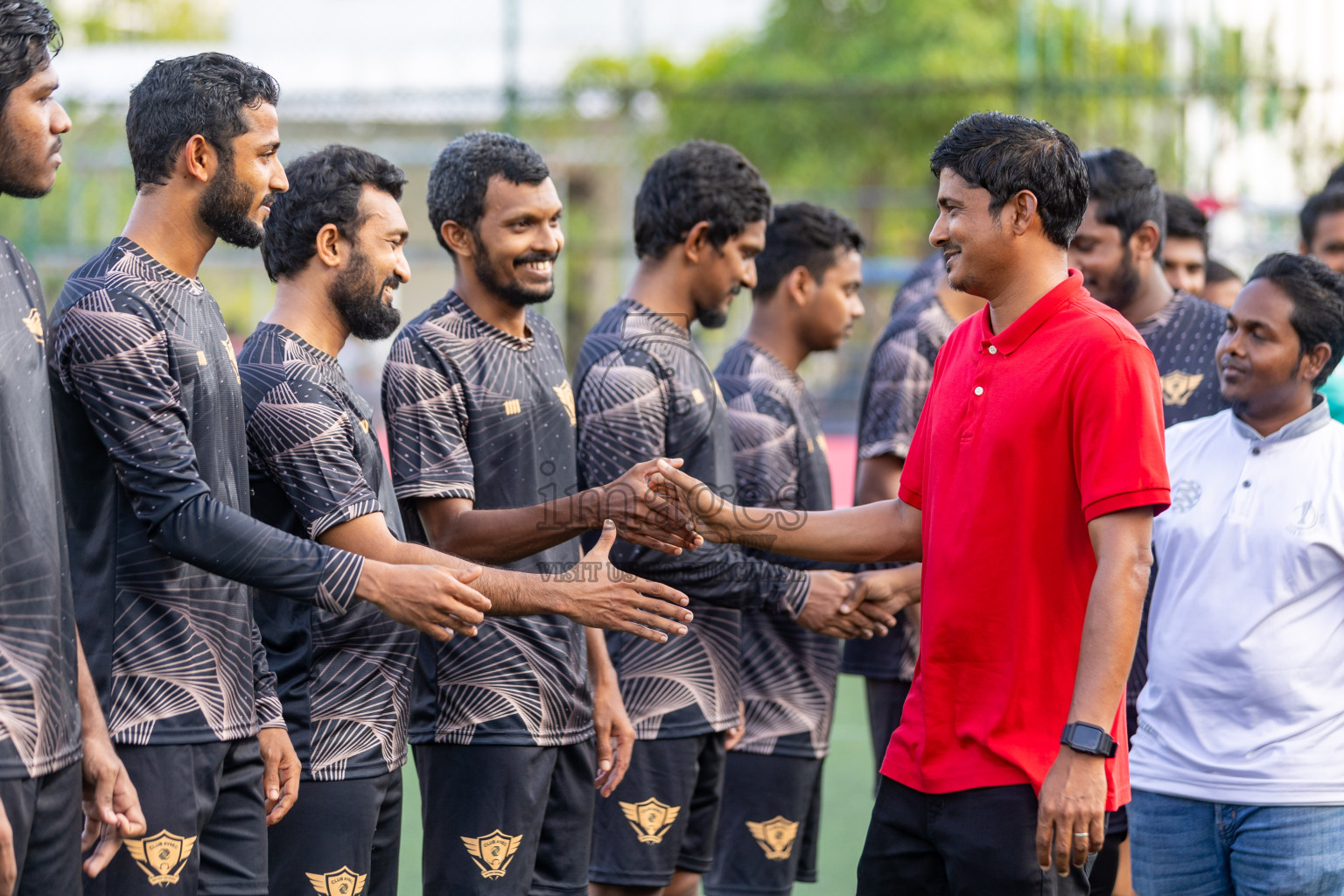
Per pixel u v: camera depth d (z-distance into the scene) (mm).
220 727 3459
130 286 3383
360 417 4004
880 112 27484
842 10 29484
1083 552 3379
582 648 4293
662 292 4703
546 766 4121
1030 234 3443
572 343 18969
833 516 4043
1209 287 7531
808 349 5457
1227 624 3998
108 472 3400
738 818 5129
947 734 3484
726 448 4734
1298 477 4012
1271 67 12648
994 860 3367
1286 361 4000
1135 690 4664
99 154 19172
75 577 3387
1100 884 4691
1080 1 14625
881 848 3670
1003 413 3430
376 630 3895
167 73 3500
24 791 2895
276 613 3910
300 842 3791
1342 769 3879
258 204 3584
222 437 3539
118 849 3254
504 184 4168
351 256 3959
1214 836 4008
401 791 4098
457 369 4152
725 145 4742
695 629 4656
